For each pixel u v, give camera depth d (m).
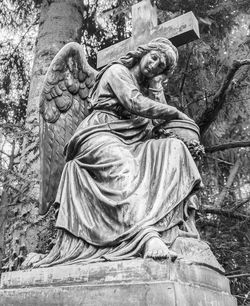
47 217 5.23
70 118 3.59
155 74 3.33
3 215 5.43
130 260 2.45
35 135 5.84
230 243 7.08
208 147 7.27
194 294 2.40
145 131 3.19
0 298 2.72
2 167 5.55
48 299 2.55
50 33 6.83
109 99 3.23
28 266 2.93
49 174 3.42
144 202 2.68
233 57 7.26
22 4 8.68
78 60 3.66
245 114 8.00
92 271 2.52
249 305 6.82
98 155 2.94
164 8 7.10
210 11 7.19
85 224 2.79
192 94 7.54
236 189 8.86
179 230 2.79
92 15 8.45
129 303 2.31
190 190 2.81
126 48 4.01
